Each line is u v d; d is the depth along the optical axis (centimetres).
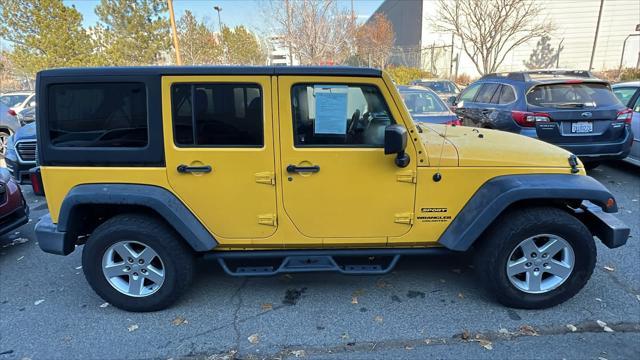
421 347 256
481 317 283
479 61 2395
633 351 246
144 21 2328
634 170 641
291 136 263
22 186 672
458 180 274
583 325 271
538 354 246
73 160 267
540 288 285
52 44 2112
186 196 271
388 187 272
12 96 1486
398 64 2662
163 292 289
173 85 257
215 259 293
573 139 541
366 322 282
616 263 352
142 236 277
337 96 260
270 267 301
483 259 285
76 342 268
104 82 256
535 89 564
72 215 270
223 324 283
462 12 2191
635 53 2295
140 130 262
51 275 361
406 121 265
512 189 261
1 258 398
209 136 264
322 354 252
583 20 2283
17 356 255
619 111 539
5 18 2070
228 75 255
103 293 291
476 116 682
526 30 2164
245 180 269
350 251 292
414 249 292
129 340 269
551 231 271
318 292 320
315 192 271
